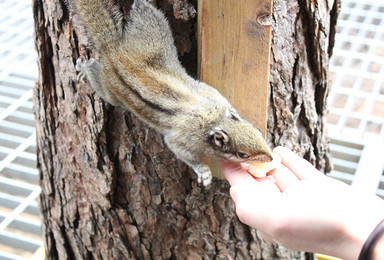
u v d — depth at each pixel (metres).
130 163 0.72
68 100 0.71
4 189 0.89
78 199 0.75
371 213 0.61
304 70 0.72
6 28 1.07
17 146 0.92
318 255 0.83
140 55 0.70
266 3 0.65
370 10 1.06
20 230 0.85
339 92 0.95
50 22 0.70
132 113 0.70
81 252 0.78
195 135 0.69
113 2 0.69
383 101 0.93
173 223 0.74
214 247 0.75
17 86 0.98
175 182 0.72
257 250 0.76
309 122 0.74
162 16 0.69
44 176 0.77
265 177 0.70
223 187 0.72
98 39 0.69
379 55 0.98
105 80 0.69
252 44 0.66
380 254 0.58
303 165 0.69
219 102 0.69
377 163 0.87
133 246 0.75
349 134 0.90
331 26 0.75
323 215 0.61
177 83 0.70
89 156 0.72
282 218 0.62
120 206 0.74
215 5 0.65
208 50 0.67
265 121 0.69
